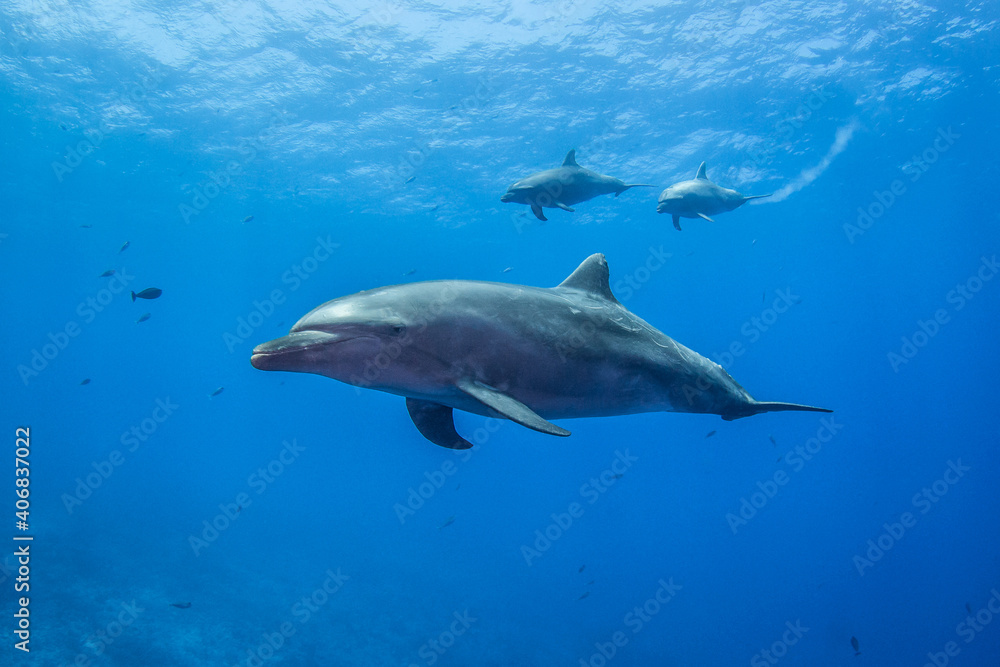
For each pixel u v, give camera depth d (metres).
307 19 17.48
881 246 38.09
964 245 37.75
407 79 19.80
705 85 19.47
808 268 42.88
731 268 43.03
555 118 21.53
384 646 19.05
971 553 38.47
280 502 42.88
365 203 29.91
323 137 23.59
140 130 23.36
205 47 18.66
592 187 8.91
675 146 23.33
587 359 3.87
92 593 18.03
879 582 33.41
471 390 3.27
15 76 20.23
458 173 25.97
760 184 27.33
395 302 3.46
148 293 11.29
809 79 19.19
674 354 4.38
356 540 33.12
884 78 19.30
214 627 17.61
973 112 21.62
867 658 23.94
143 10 17.23
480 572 29.97
